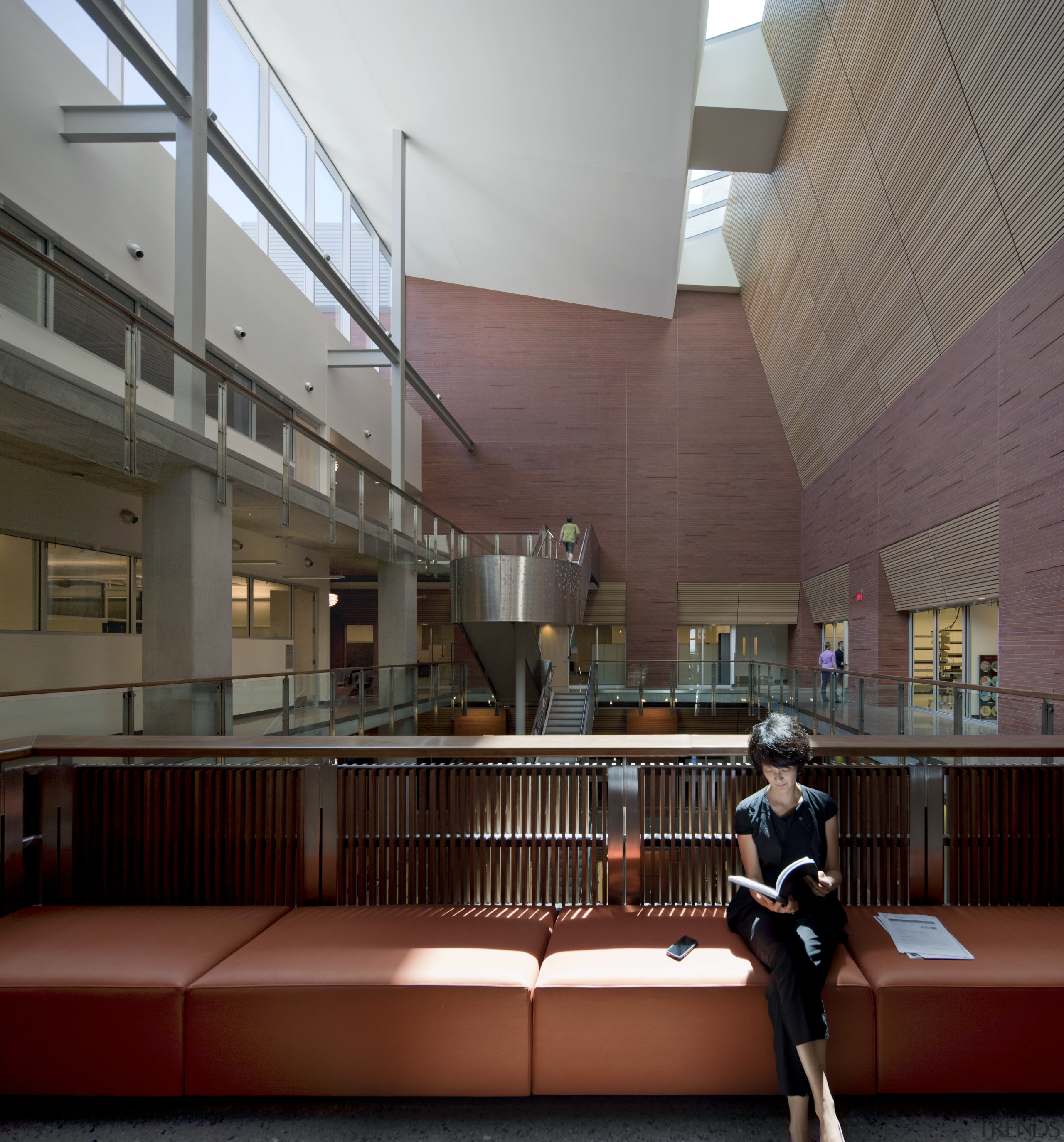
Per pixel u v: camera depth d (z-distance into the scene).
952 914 2.54
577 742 2.67
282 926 2.47
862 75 9.12
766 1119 2.05
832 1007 2.09
